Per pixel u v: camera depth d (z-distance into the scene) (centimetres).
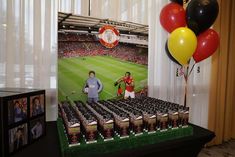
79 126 94
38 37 160
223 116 276
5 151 89
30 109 107
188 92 237
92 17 171
